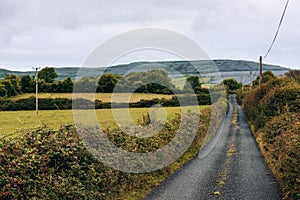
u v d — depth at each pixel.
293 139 13.78
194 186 12.49
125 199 10.52
